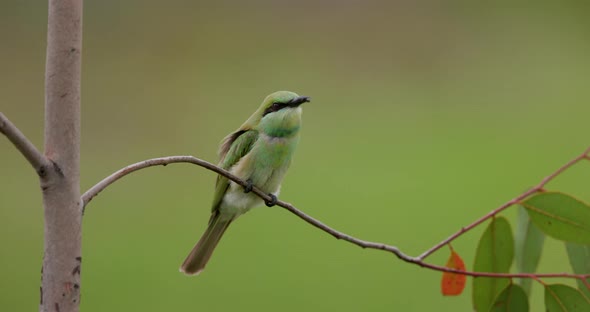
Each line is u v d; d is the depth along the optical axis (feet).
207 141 56.13
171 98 64.59
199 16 78.64
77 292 10.82
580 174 48.37
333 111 63.00
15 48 69.26
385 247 14.23
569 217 15.21
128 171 11.63
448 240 14.83
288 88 67.26
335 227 40.83
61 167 10.68
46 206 10.73
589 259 15.84
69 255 10.75
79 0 10.85
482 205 43.75
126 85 66.49
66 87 10.76
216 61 73.31
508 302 15.62
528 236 16.44
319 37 78.07
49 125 10.76
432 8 78.74
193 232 42.37
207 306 33.17
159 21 76.79
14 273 37.52
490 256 16.08
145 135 56.90
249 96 65.67
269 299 33.91
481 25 76.84
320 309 33.24
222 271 36.73
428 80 69.72
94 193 11.12
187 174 52.26
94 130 57.47
